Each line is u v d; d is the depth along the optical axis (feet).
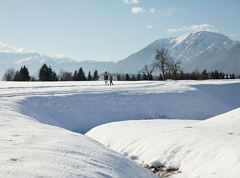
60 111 139.33
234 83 251.80
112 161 28.30
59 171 20.48
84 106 153.17
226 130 62.64
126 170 27.89
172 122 93.04
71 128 132.77
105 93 176.04
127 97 177.88
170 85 233.76
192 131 63.77
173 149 54.44
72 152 27.35
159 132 66.80
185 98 195.62
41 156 23.85
